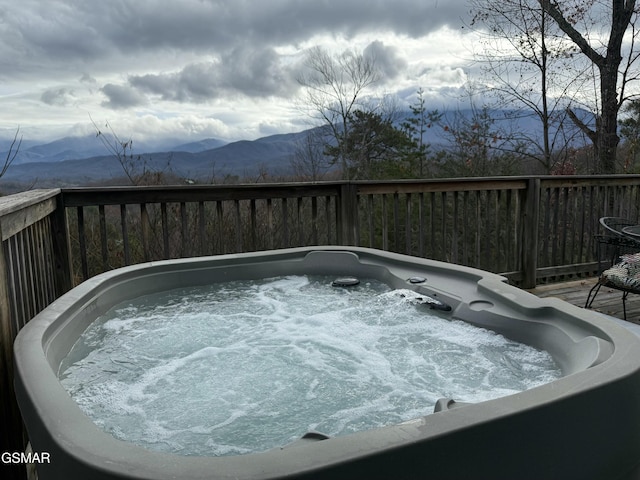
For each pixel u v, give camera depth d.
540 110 8.45
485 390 1.90
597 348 1.70
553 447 1.23
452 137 9.21
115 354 2.30
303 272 3.53
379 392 1.91
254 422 1.70
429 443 1.07
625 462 1.38
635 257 3.59
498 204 4.50
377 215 8.89
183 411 1.78
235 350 2.36
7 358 1.86
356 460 1.00
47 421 1.17
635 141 8.62
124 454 1.02
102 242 3.62
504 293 2.45
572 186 4.71
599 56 8.05
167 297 3.14
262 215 5.85
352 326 2.63
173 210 5.33
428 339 2.43
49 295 3.15
